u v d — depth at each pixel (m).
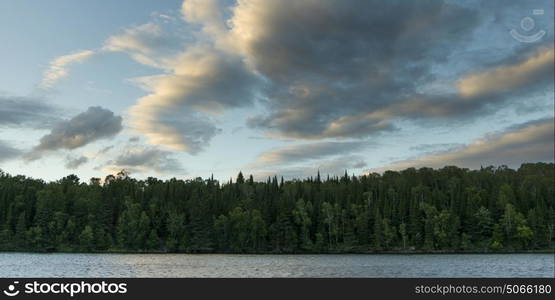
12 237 174.12
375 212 192.25
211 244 177.62
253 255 158.88
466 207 195.88
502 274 89.81
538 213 191.62
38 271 89.62
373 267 104.94
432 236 181.62
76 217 190.62
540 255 157.62
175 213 191.62
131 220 187.25
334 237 191.00
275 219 191.12
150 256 147.75
